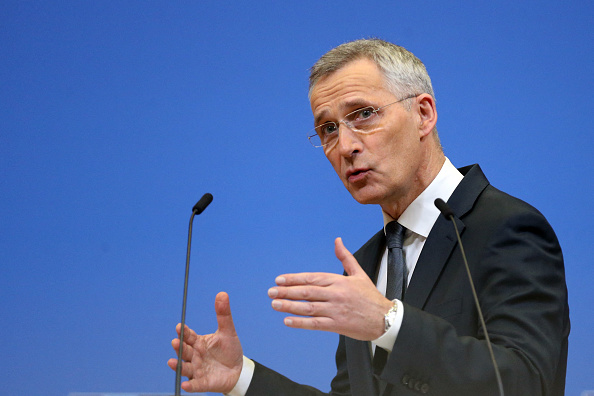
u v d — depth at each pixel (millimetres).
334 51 4117
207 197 3613
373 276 4207
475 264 3516
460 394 2881
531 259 3371
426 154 4062
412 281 3688
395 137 3896
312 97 4117
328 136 4051
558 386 3566
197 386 3516
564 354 3598
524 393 2900
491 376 2873
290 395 3785
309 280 2840
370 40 4176
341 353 4305
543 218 3553
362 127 3902
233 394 3691
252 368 3770
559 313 3242
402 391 3496
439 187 4000
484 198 3836
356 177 3904
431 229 3795
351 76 3949
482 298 3406
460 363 2879
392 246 3994
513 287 3301
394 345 2871
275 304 2783
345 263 2955
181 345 3010
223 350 3613
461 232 3678
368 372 3799
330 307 2791
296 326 2771
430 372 2875
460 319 3436
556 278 3377
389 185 3893
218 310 3615
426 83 4148
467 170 4195
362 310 2832
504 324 3168
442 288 3594
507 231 3492
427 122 4066
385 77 3953
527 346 3039
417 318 2908
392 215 4160
